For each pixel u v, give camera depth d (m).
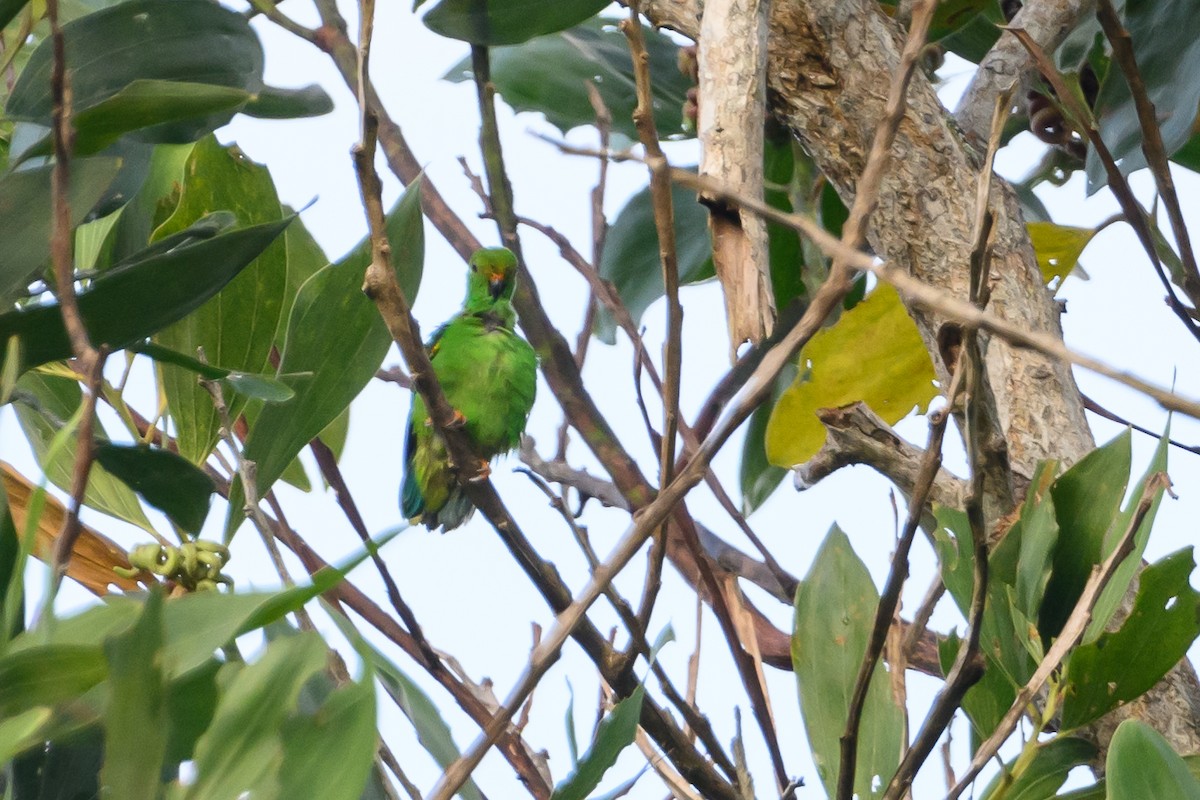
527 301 7.86
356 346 6.29
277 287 6.75
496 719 4.72
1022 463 7.37
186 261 5.14
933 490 7.27
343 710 3.74
